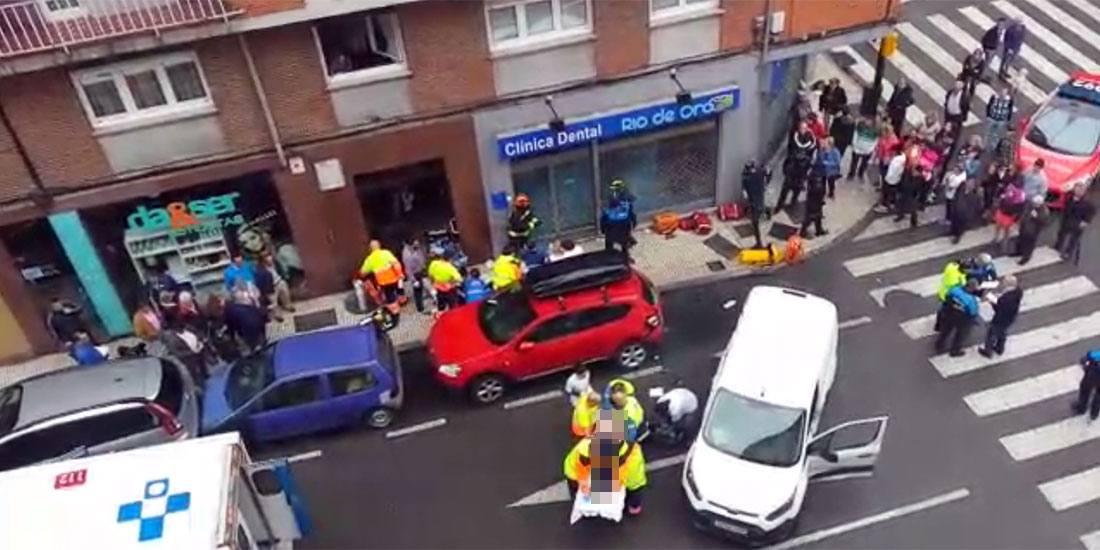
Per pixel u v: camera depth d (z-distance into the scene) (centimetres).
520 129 1934
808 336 1664
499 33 1819
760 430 1574
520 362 1789
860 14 1966
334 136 1848
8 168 1719
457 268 2017
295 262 2048
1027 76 2603
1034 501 1614
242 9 1603
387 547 1627
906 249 2119
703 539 1592
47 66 1569
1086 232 2133
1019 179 2031
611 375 1875
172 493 1252
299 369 1717
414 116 1866
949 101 2297
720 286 2062
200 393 1780
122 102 1716
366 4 1634
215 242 1961
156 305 1909
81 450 1623
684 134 2081
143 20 1583
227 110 1761
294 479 1742
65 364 1991
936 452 1700
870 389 1820
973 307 1769
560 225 2172
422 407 1852
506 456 1747
